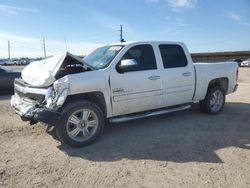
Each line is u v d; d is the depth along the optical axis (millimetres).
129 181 3609
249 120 6566
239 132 5609
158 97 5863
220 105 7238
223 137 5297
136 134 5555
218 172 3824
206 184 3496
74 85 4699
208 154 4473
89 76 4922
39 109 4684
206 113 7129
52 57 5355
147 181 3602
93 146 4906
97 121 5031
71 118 4762
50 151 4688
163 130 5793
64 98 4582
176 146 4844
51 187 3482
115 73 5242
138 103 5586
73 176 3764
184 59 6395
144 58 5746
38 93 4891
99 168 4008
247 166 4012
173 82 6086
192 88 6492
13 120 6715
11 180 3652
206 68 6785
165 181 3594
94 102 5168
